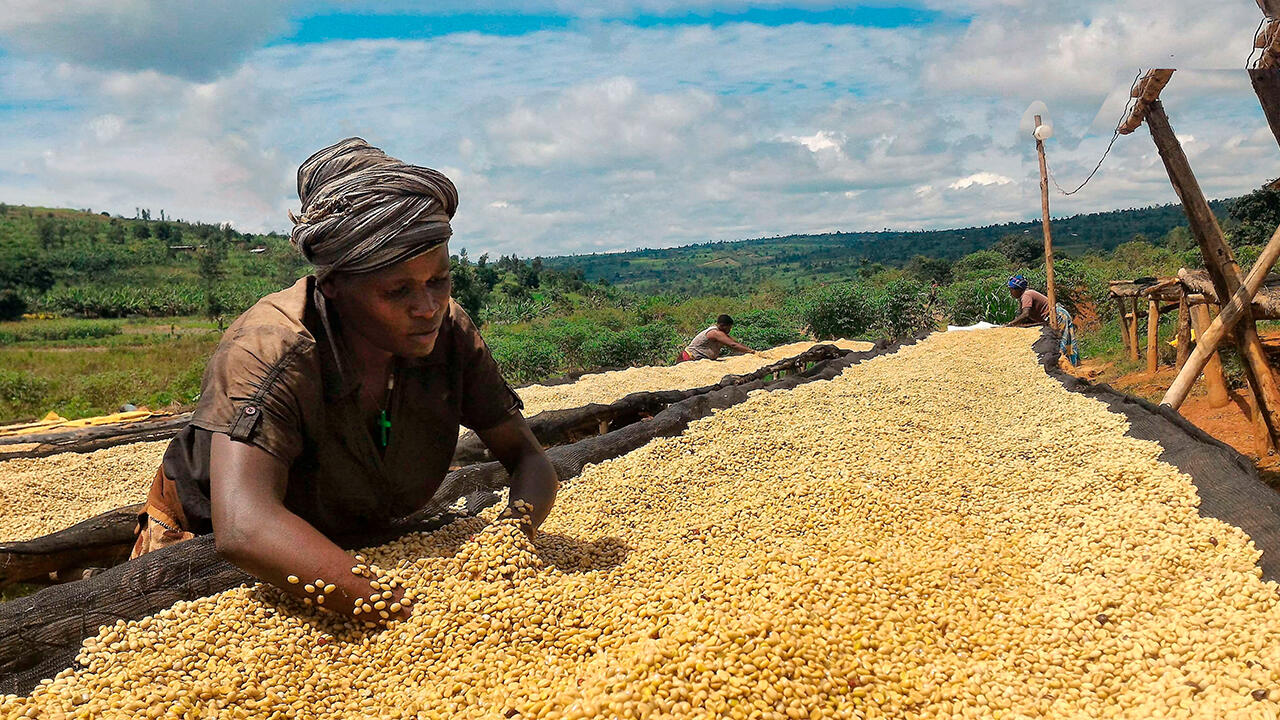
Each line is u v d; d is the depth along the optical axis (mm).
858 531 3189
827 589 2447
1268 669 2051
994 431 5207
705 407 5547
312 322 2254
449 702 2000
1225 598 2514
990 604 2619
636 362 17500
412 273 2123
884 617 2359
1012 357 9305
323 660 2145
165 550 2371
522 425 2889
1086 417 5137
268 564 2082
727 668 1912
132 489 5613
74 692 1926
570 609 2365
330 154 2201
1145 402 5090
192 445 2551
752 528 3295
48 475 5832
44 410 12664
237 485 2102
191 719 1870
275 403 2150
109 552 4172
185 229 121000
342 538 2553
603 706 1802
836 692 1984
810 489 3688
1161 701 1995
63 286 76688
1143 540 3012
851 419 5398
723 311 27531
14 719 1833
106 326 49312
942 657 2248
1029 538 3273
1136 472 3695
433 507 3537
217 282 77125
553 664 2133
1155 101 5156
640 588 2582
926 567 2785
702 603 2334
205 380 2221
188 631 2135
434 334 2258
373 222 2053
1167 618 2439
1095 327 17422
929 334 12398
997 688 2119
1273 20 4012
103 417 8367
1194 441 4020
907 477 3893
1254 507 3047
